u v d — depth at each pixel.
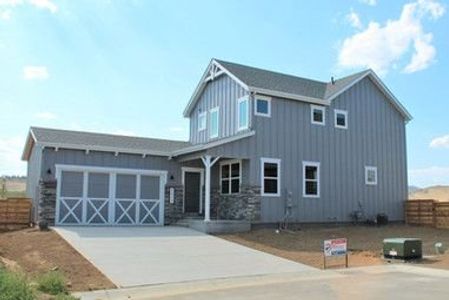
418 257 15.23
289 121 22.72
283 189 22.08
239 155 21.05
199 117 26.50
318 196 23.11
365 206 24.70
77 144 20.70
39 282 9.92
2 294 7.96
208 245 16.69
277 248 16.78
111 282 11.33
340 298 9.39
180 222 22.12
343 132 24.50
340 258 15.35
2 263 12.19
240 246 16.80
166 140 25.69
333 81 26.45
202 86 25.94
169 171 23.06
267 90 21.95
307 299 9.33
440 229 23.23
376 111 25.95
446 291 10.09
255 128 21.66
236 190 22.19
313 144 23.34
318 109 23.80
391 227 23.59
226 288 10.80
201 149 20.47
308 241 18.39
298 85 24.62
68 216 20.56
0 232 19.67
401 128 26.94
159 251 15.15
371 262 14.82
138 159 22.28
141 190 22.30
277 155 22.12
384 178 25.70
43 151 20.27
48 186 20.20
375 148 25.61
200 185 23.92
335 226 23.16
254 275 12.55
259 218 21.20
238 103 22.78
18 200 20.92
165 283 11.40
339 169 24.06
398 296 9.55
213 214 23.48
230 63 24.66
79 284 11.02
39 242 15.98
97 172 21.30
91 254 14.16
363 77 25.41
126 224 21.66
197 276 12.22
